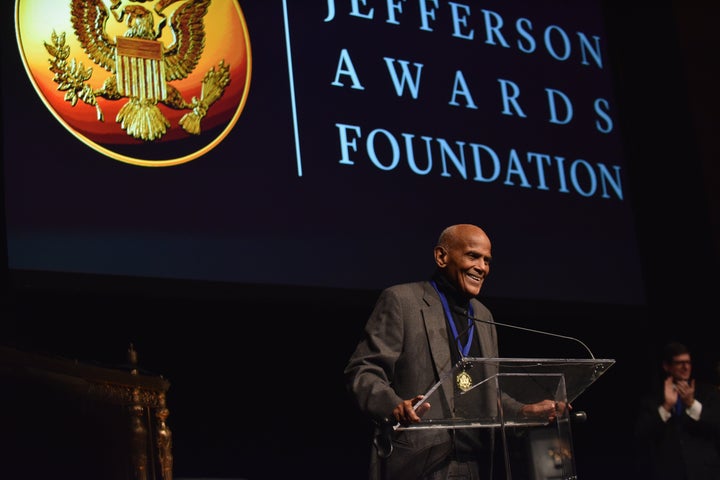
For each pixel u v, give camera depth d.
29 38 5.90
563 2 8.00
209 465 6.69
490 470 3.31
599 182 7.67
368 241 6.65
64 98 5.93
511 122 7.44
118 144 6.02
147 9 6.25
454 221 7.00
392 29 7.16
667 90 8.20
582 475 7.89
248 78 6.52
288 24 6.75
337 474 7.09
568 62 7.86
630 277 7.57
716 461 6.62
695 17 8.45
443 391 3.30
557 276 7.29
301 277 6.39
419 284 4.14
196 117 6.28
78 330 6.32
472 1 7.57
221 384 6.82
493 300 7.02
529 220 7.29
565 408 3.40
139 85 6.14
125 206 5.96
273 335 7.07
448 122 7.18
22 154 5.77
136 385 4.55
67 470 3.97
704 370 7.69
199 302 6.69
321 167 6.62
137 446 4.41
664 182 8.01
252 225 6.31
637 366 8.10
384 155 6.86
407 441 3.56
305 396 7.10
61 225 5.79
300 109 6.64
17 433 3.72
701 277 7.90
